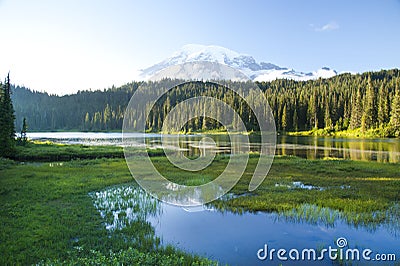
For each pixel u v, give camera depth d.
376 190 12.83
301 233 7.88
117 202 10.62
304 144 42.38
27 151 28.66
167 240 7.39
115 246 6.75
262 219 8.97
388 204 10.42
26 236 7.16
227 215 9.36
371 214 9.26
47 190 12.07
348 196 11.75
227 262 6.28
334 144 42.25
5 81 33.22
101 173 16.88
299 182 14.77
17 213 8.86
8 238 6.99
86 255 6.20
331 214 9.40
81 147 33.28
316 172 17.72
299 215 9.21
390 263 6.15
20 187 12.52
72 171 17.66
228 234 7.79
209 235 7.74
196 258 6.21
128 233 7.63
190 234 7.79
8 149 26.64
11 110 30.33
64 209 9.46
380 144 41.59
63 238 7.14
